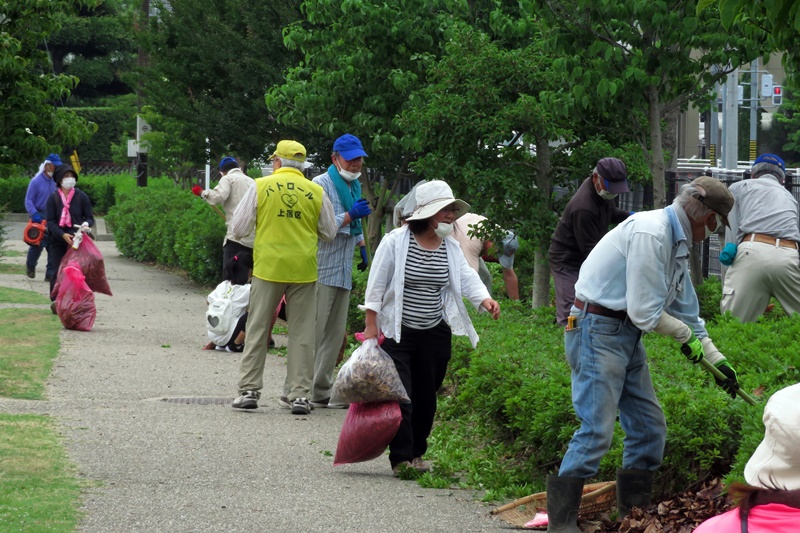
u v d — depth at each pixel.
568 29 12.05
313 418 10.20
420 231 8.23
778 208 11.29
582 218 10.51
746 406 6.52
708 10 11.73
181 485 7.40
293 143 10.59
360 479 7.98
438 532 6.57
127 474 7.62
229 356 13.82
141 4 30.94
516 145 14.09
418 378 8.34
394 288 8.16
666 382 7.68
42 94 16.81
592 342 6.36
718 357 6.39
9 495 6.82
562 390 7.65
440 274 8.26
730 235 11.59
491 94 13.17
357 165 10.98
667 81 12.40
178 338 15.13
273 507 6.97
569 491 6.40
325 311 10.85
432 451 8.92
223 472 7.86
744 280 11.31
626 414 6.65
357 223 11.04
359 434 8.01
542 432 7.69
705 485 6.77
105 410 9.92
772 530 3.49
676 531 6.30
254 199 10.30
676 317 6.45
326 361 10.94
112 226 35.88
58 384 11.21
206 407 10.43
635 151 13.84
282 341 15.38
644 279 6.12
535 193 13.54
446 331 8.34
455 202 8.10
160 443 8.66
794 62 10.81
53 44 65.12
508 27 14.92
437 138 13.64
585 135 14.05
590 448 6.36
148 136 36.69
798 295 11.27
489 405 8.57
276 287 10.36
